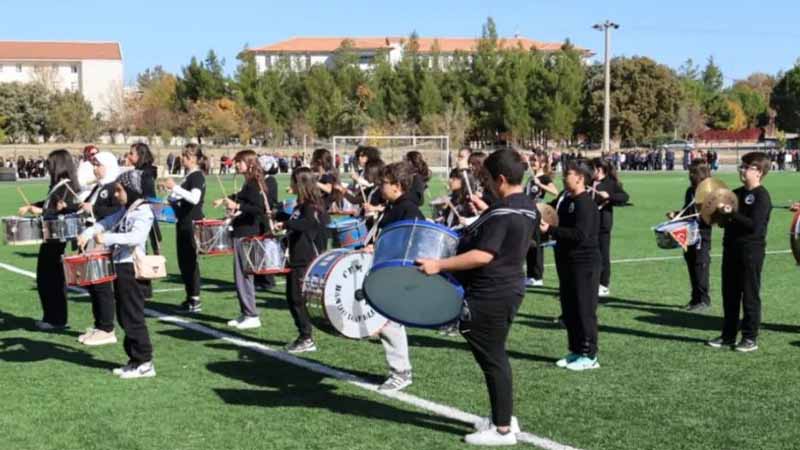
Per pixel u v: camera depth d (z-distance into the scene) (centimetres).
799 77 10200
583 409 720
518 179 627
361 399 755
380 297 644
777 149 7894
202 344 973
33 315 1155
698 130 10394
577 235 841
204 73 9594
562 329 1047
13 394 774
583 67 9000
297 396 765
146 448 632
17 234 1020
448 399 752
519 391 775
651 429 668
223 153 7669
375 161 1173
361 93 9150
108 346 971
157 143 8856
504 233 608
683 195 3609
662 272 1508
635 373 837
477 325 619
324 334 1018
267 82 9481
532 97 8738
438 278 616
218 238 1130
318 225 922
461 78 9094
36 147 8081
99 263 808
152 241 1486
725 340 948
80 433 666
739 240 914
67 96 9325
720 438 648
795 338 984
